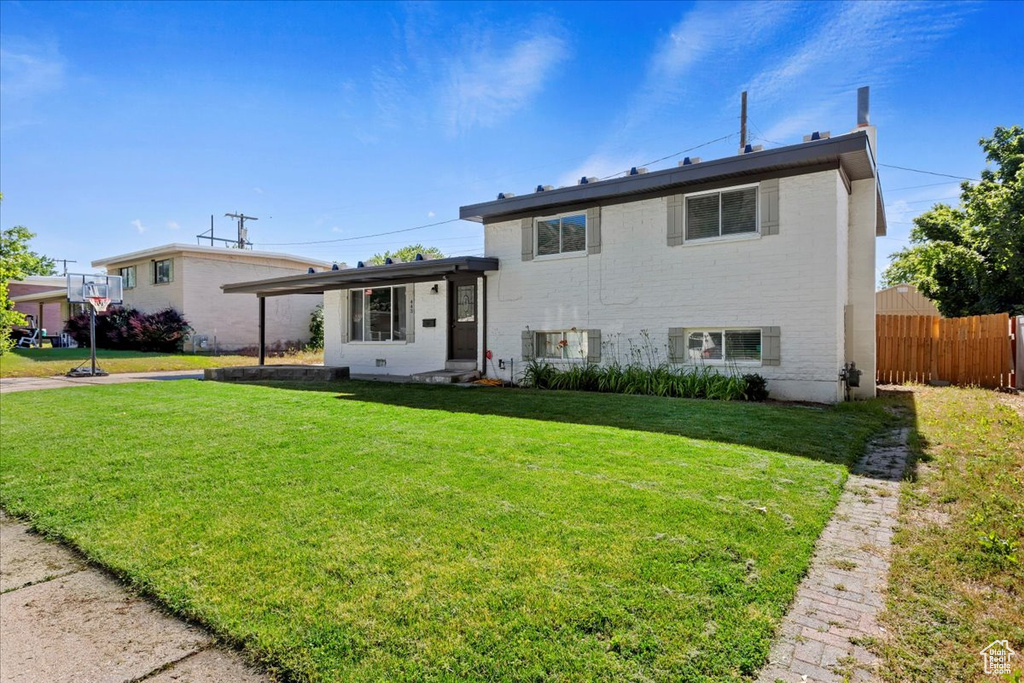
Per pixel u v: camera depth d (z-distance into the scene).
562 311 11.02
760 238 8.89
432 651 2.30
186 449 5.74
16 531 3.99
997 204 15.23
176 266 22.80
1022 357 10.32
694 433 5.87
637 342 10.12
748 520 3.48
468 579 2.85
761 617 2.46
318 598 2.77
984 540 3.09
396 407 7.98
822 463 4.75
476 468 4.71
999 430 6.01
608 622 2.43
